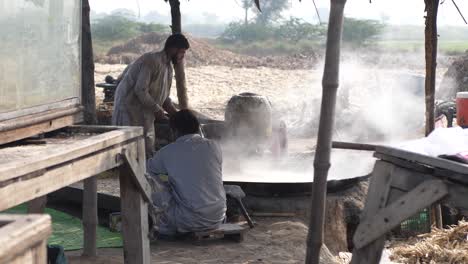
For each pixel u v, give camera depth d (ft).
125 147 15.84
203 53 120.67
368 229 14.66
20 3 13.75
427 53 24.29
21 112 13.80
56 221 24.22
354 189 26.96
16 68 13.67
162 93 25.93
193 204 21.61
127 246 16.93
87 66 32.22
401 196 14.17
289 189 25.08
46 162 12.50
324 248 21.53
